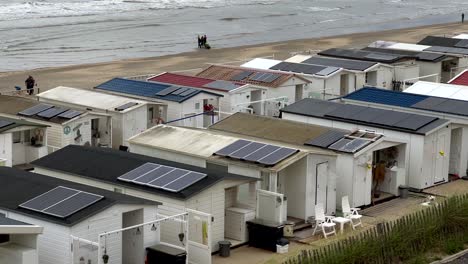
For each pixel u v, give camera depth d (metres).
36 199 37.41
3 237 34.22
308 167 45.09
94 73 99.44
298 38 143.00
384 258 39.31
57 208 36.22
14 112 59.72
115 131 61.19
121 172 43.06
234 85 71.31
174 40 135.62
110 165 44.16
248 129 53.19
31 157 55.69
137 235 37.34
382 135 50.22
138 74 98.00
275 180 43.84
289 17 181.25
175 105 65.31
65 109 59.56
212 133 50.75
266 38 142.12
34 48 123.94
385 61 83.31
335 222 44.19
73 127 57.81
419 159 52.38
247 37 142.75
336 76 77.50
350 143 49.00
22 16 169.75
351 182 47.97
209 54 117.88
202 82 72.88
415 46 95.31
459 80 73.25
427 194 52.28
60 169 44.38
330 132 51.16
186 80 73.94
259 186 44.19
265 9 199.00
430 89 66.81
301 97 76.19
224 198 41.81
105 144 60.59
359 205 48.69
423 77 83.81
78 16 171.88
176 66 105.50
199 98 66.81
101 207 35.94
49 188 38.59
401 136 53.00
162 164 43.72
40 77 96.12
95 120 60.50
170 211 39.94
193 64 107.44
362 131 51.25
